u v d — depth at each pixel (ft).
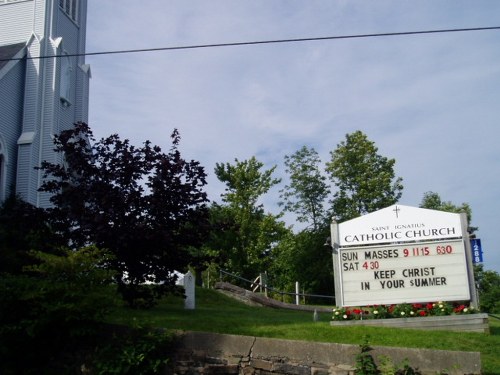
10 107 93.09
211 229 54.90
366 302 47.75
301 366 35.86
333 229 49.96
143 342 37.19
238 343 37.24
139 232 49.60
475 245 70.33
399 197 148.05
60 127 101.45
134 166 52.39
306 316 55.83
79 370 38.52
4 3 103.14
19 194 86.02
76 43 111.86
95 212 51.37
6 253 59.21
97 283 40.96
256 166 122.52
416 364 34.22
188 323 42.50
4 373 38.65
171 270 53.62
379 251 48.62
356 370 34.58
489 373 36.01
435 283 47.19
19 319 38.99
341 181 150.00
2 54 96.22
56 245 51.49
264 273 106.01
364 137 150.00
